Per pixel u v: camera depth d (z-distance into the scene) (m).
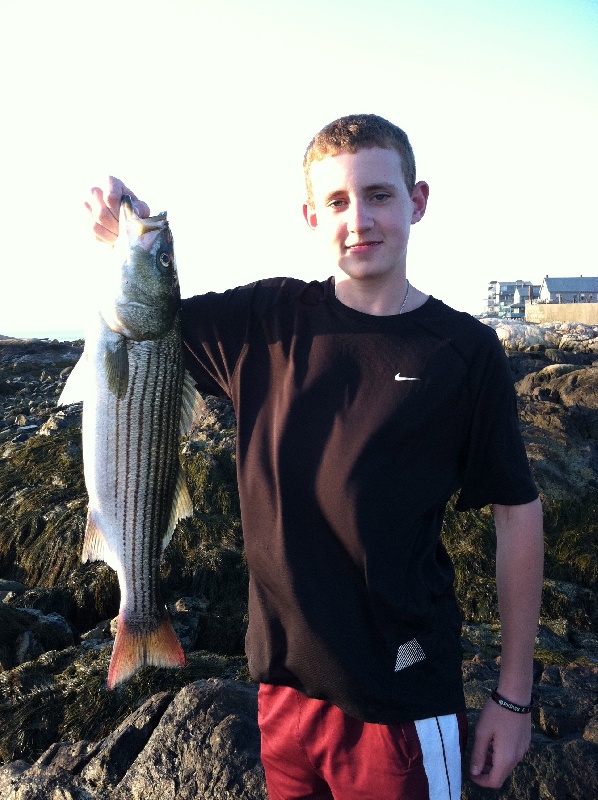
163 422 1.21
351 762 0.95
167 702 1.56
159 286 1.17
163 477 1.23
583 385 3.89
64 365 6.66
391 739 0.92
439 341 0.96
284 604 0.93
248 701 1.51
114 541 1.21
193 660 1.90
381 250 0.97
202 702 1.49
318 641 0.91
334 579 0.92
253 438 1.00
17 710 1.77
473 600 2.46
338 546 0.92
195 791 1.34
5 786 1.49
